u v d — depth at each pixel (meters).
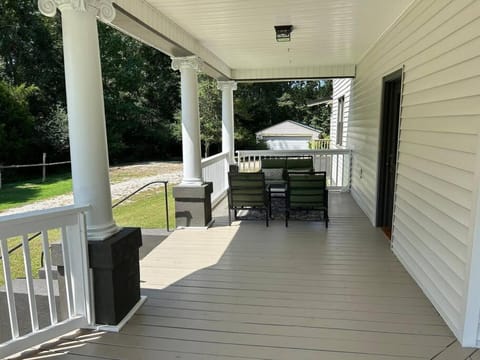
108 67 18.02
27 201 9.44
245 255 3.90
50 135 14.90
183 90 4.75
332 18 3.88
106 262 2.38
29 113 14.36
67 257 2.34
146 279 3.30
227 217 5.58
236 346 2.26
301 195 4.91
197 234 4.69
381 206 4.91
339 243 4.27
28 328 2.88
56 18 15.88
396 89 4.61
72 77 2.33
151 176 13.10
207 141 18.97
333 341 2.30
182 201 4.91
